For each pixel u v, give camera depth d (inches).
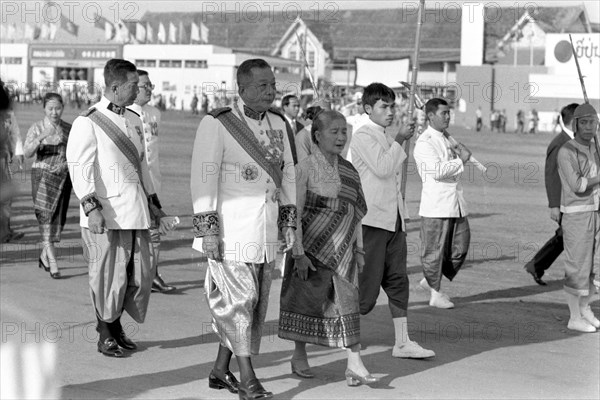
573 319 354.0
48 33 3061.0
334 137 262.4
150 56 2901.1
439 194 382.6
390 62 2214.6
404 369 285.1
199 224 243.4
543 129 2410.2
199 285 408.5
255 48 3171.8
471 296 414.6
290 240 253.8
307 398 250.8
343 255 261.1
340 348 289.0
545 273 481.4
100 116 291.1
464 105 2461.9
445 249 390.0
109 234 288.2
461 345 319.9
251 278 245.9
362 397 252.7
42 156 411.5
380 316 364.8
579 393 261.7
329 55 3129.9
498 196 880.9
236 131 247.8
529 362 297.6
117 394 246.8
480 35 2519.7
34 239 529.3
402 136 301.9
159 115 406.9
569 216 353.4
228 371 255.3
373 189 296.8
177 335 317.1
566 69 2172.7
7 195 87.3
